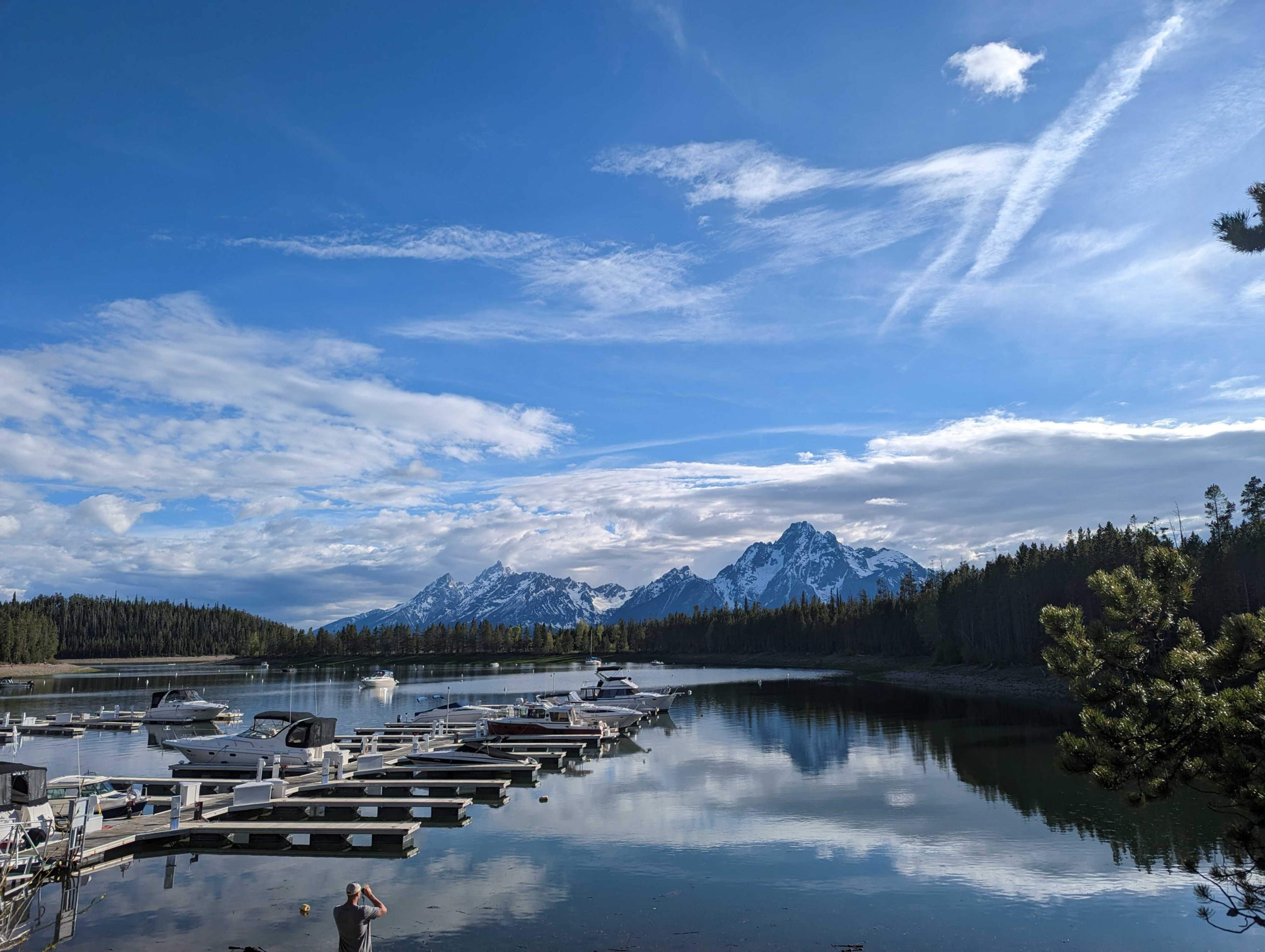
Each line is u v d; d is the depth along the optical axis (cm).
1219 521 10356
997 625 12131
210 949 1861
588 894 2223
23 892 1989
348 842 2736
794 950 1842
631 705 7075
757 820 3061
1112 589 1322
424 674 17712
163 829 2697
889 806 3259
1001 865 2461
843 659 18425
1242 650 1175
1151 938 1886
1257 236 1159
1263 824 1148
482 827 3025
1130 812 3088
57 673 19025
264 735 4375
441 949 1844
